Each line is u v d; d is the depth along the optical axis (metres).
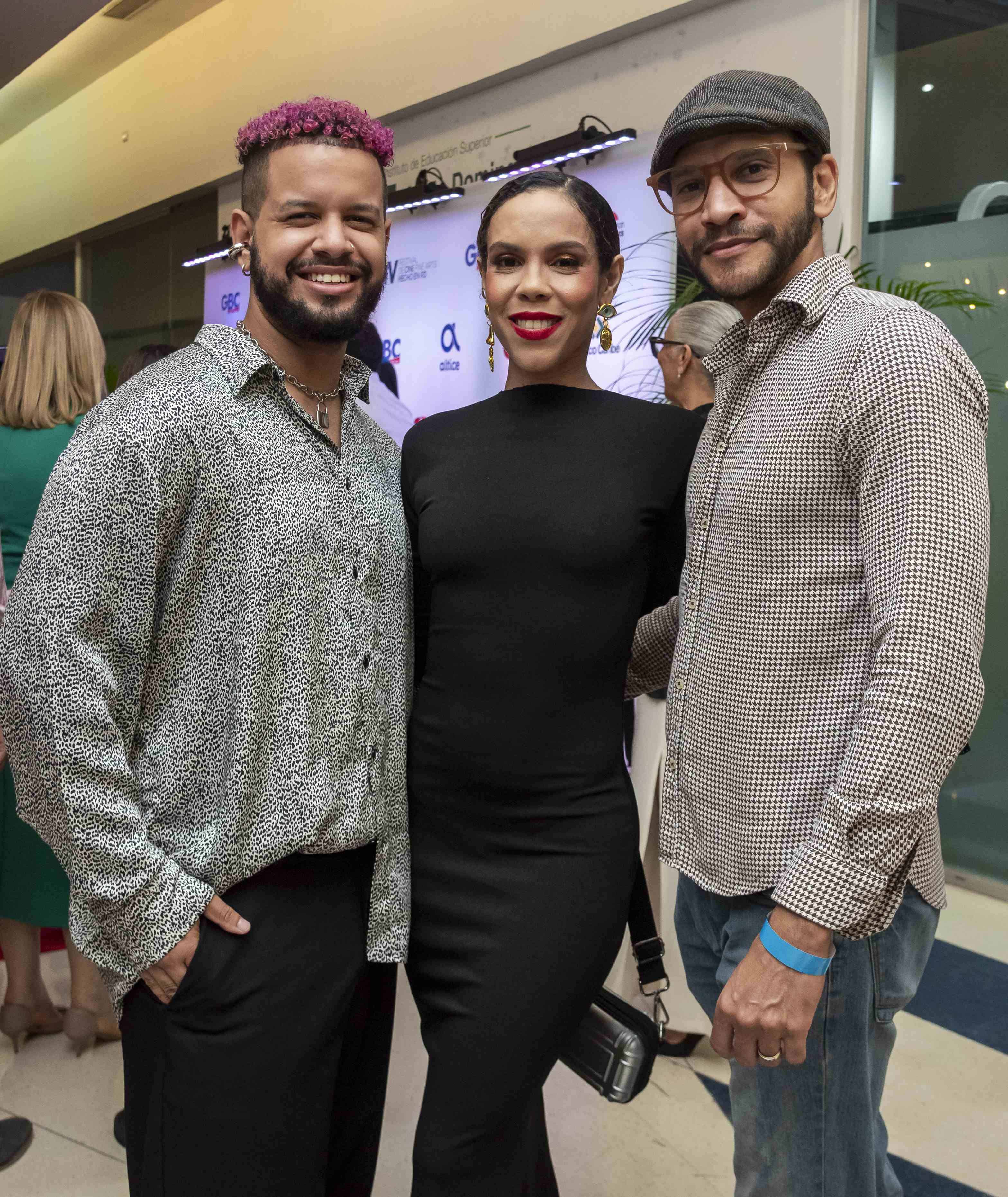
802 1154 1.26
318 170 1.32
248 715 1.24
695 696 1.29
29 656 1.19
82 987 2.48
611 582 1.38
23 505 2.38
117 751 1.22
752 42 4.09
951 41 3.62
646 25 4.43
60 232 9.01
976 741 3.85
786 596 1.18
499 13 5.02
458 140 5.52
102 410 1.26
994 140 3.56
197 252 7.28
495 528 1.39
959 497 1.07
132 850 1.20
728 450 1.27
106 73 8.18
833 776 1.16
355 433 1.47
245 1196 1.28
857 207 3.85
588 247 1.42
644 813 2.40
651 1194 1.96
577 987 1.35
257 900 1.28
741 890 1.23
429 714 1.45
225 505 1.26
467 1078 1.33
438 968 1.41
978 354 3.72
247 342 1.32
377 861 1.39
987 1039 2.63
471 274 5.54
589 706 1.39
